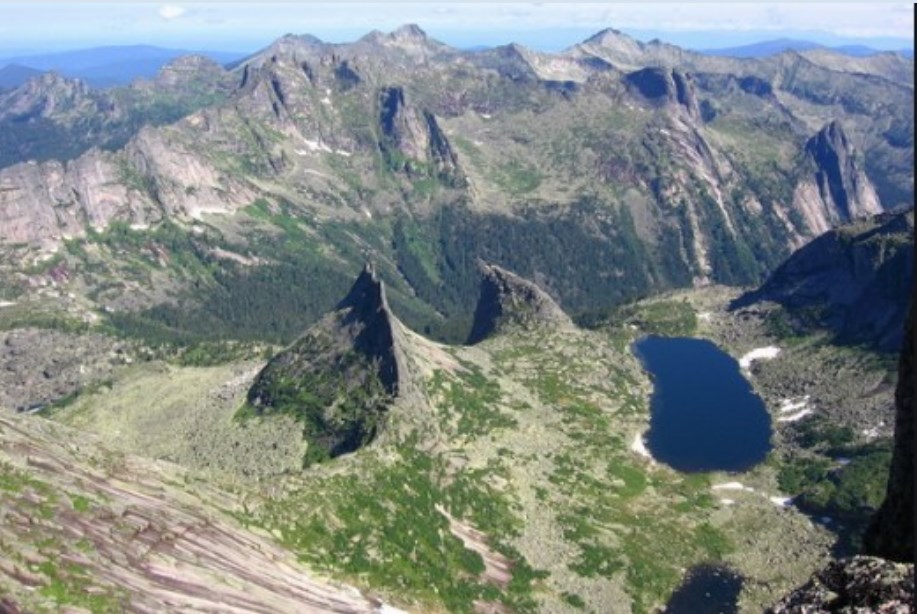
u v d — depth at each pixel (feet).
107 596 327.06
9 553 320.09
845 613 143.13
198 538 418.31
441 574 556.51
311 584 454.81
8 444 409.28
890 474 190.39
